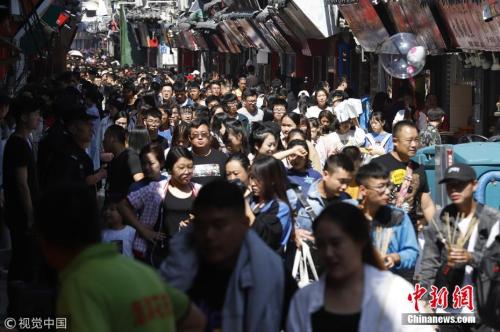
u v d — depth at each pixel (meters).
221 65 70.75
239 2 51.41
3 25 27.52
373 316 7.57
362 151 18.92
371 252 7.80
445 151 13.73
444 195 13.73
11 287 9.71
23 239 14.16
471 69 27.12
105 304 6.22
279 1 37.78
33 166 14.49
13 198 14.24
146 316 6.30
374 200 10.56
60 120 15.09
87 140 15.00
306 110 28.38
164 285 6.72
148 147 13.51
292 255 11.86
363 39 29.70
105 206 13.73
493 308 9.84
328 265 7.58
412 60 22.86
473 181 10.29
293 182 13.18
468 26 22.41
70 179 14.59
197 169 14.93
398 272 11.08
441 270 10.42
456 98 28.48
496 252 9.87
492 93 25.80
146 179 13.53
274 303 7.83
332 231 7.53
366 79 36.75
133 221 13.34
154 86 38.00
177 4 84.25
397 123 13.22
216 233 7.64
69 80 33.88
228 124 16.66
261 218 10.85
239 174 12.66
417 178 13.20
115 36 118.25
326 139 20.41
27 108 14.23
